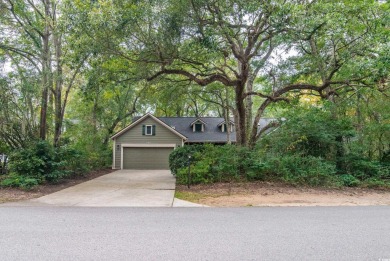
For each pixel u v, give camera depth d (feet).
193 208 22.98
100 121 77.82
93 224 17.26
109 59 35.86
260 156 37.73
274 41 37.47
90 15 28.37
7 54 41.96
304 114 42.22
